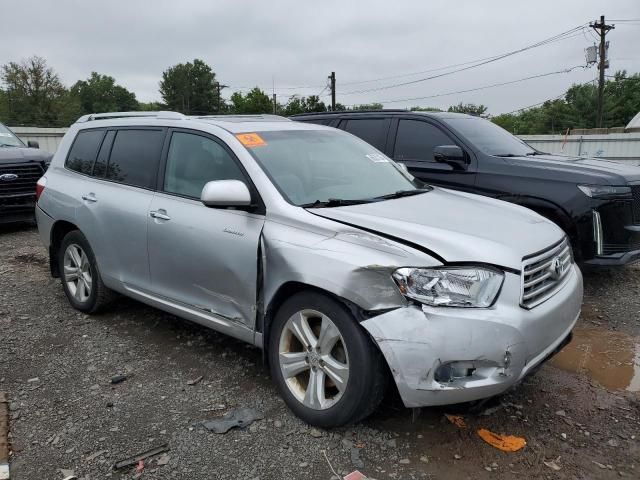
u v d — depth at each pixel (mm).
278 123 4480
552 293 3262
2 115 68875
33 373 4012
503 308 2898
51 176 5469
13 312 5266
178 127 4328
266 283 3391
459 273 2879
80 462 2980
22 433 3248
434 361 2793
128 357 4266
